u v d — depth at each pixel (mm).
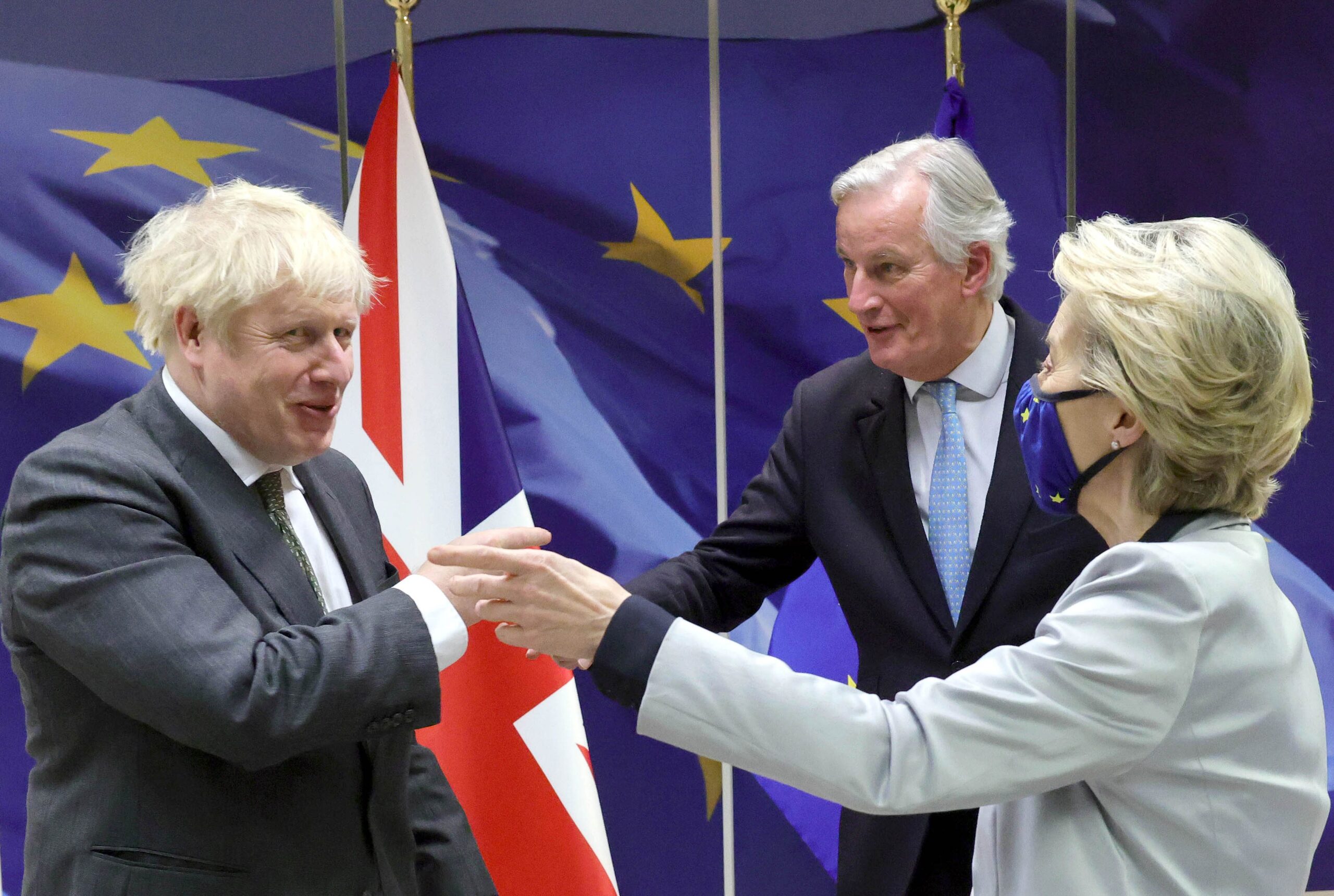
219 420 1339
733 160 2805
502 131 2748
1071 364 1085
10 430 2600
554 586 1202
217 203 1352
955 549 1843
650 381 2824
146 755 1241
